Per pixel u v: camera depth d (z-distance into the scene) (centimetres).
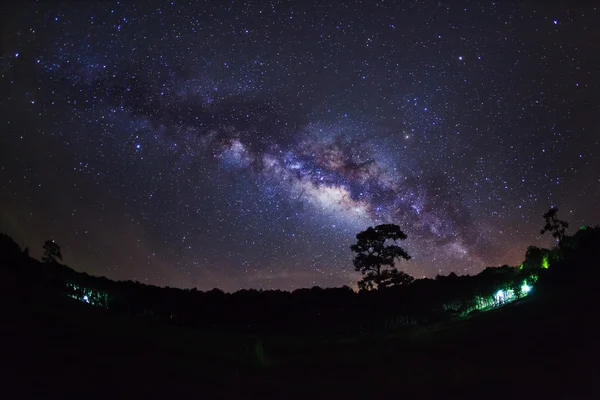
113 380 784
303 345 1465
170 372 897
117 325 1241
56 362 798
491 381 855
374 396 852
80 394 698
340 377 1009
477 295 1948
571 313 1212
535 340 1069
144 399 735
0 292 1155
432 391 846
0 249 1488
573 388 766
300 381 978
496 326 1301
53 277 1623
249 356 1223
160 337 1234
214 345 1298
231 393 841
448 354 1107
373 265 2647
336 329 1933
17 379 700
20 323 974
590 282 1452
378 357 1185
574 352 930
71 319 1131
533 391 777
